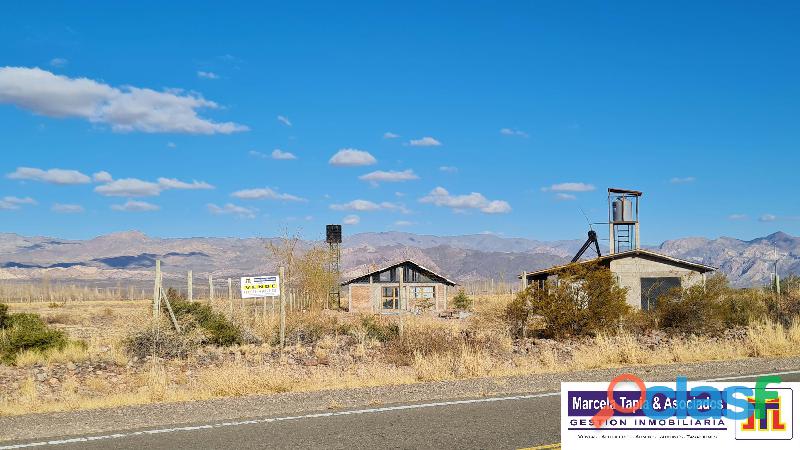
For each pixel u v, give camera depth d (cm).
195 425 1015
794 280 4081
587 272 2703
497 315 3319
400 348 2188
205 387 1423
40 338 2167
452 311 5259
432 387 1345
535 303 2680
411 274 5619
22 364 2008
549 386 1347
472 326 3023
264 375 1474
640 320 2853
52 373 1869
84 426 1013
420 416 1070
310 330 2780
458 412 1099
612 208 4550
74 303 8569
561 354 2189
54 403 1336
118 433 971
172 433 966
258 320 2873
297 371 1862
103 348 2305
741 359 1806
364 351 2277
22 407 1270
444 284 5656
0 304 2409
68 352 2125
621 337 2389
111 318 4566
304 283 5112
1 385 1698
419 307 5366
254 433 962
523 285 3016
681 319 2755
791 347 2003
